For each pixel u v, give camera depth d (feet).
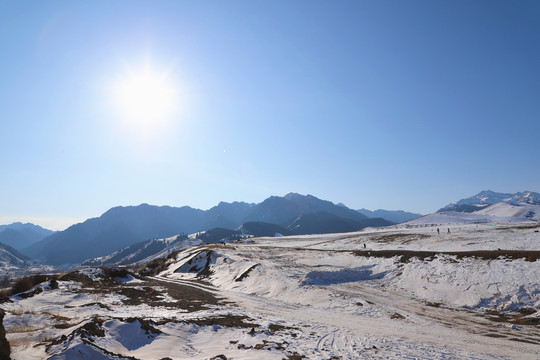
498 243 141.49
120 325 50.88
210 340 53.98
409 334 62.69
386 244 192.44
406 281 108.58
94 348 38.60
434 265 111.24
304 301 98.84
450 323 71.41
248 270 142.61
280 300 103.45
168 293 105.81
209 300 98.99
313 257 167.63
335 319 77.10
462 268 102.01
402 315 78.95
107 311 72.02
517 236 153.89
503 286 85.61
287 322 71.41
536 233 155.22
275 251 213.25
